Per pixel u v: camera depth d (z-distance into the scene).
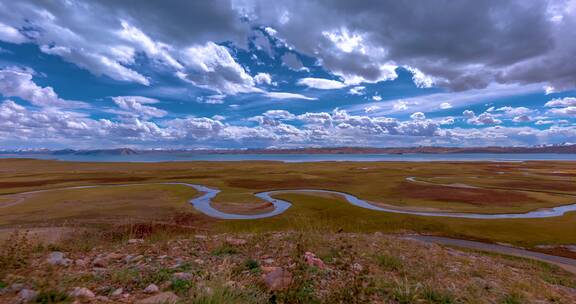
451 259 10.01
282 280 5.25
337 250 8.44
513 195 56.06
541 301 6.40
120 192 54.66
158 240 10.09
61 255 6.90
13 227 27.62
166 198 48.78
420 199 51.22
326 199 49.47
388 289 5.54
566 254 23.91
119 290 4.66
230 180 79.94
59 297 4.27
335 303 4.44
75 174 99.44
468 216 38.12
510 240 27.53
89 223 30.22
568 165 168.00
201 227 31.05
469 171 117.06
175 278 5.23
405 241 12.72
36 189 58.91
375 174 100.62
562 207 45.12
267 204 44.75
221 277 4.83
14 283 4.68
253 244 8.99
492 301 5.85
